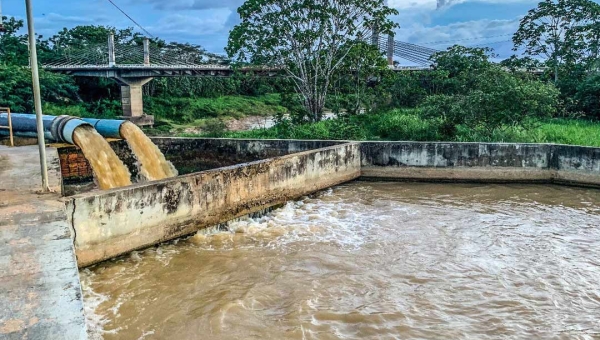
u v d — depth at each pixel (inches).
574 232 367.2
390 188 523.2
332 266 302.4
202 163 596.1
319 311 246.4
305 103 986.7
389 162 561.6
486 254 322.3
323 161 503.2
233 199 391.5
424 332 228.1
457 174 549.3
